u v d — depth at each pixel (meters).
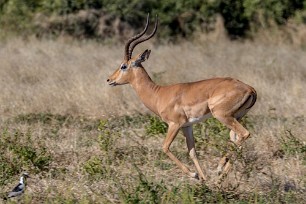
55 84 50.03
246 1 77.81
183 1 78.00
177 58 61.75
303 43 75.69
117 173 32.62
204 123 38.09
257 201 28.69
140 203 27.56
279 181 30.88
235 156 31.20
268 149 36.09
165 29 77.62
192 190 29.12
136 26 77.56
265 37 77.06
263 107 46.19
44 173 33.06
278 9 77.19
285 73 56.94
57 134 40.00
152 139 38.47
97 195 29.11
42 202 29.39
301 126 40.31
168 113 33.41
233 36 78.44
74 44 72.50
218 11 78.06
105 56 63.53
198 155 35.81
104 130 39.41
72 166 34.16
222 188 29.72
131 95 47.09
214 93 32.34
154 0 77.88
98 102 45.75
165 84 51.06
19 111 45.28
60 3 76.50
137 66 34.94
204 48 70.38
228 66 58.28
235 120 32.22
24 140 37.22
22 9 77.06
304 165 33.34
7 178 32.28
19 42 72.00
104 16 76.94
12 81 53.16
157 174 32.91
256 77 53.16
